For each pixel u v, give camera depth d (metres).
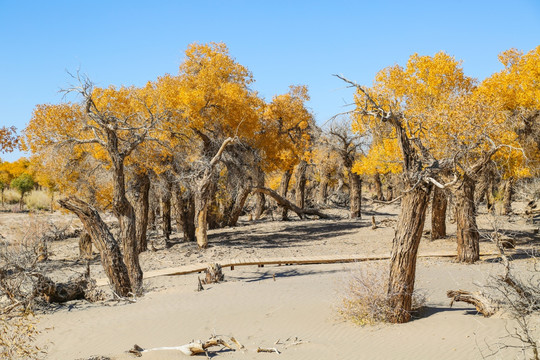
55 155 28.58
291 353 10.11
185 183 32.28
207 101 32.88
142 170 29.69
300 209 47.94
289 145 41.25
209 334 11.82
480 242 25.69
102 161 28.81
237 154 37.47
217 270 19.86
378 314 11.84
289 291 16.42
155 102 28.62
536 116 26.08
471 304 12.80
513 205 43.84
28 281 15.91
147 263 27.30
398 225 11.91
